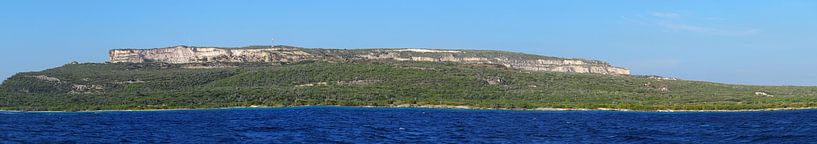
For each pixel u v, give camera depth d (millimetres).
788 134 108062
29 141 105250
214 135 115625
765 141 98000
